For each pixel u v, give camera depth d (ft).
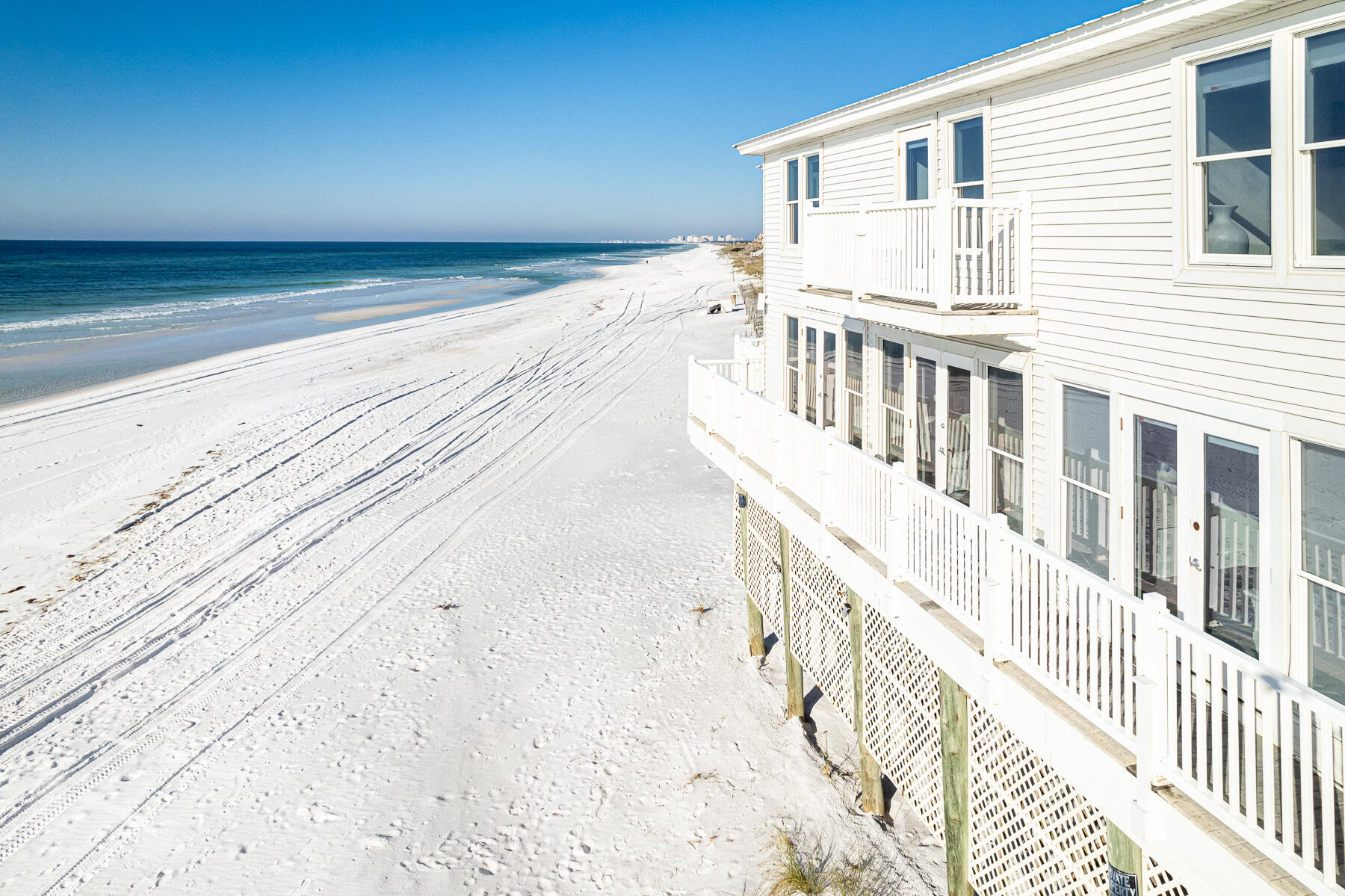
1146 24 20.76
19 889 27.73
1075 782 18.11
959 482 31.96
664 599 48.62
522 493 68.08
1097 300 24.49
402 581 52.19
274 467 75.46
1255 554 20.31
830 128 38.04
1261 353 19.61
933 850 28.94
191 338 150.82
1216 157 20.39
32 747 36.01
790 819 30.14
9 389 104.83
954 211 26.73
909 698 27.09
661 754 34.24
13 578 53.62
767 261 48.91
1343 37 17.60
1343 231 17.90
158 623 47.44
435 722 36.81
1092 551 25.64
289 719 37.42
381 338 148.15
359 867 28.22
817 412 43.27
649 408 92.84
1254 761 14.06
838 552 29.04
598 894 27.02
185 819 30.96
